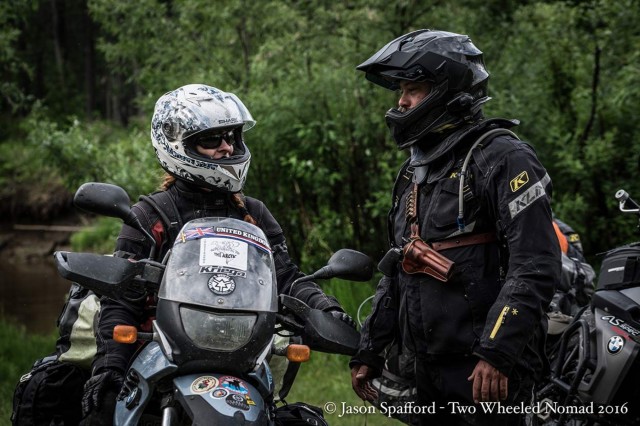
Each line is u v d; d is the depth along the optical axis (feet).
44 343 41.91
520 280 14.69
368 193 40.98
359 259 15.48
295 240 42.16
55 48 149.79
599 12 39.88
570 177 38.04
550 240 14.88
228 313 13.02
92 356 16.72
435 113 15.80
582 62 39.91
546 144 38.34
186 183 15.99
